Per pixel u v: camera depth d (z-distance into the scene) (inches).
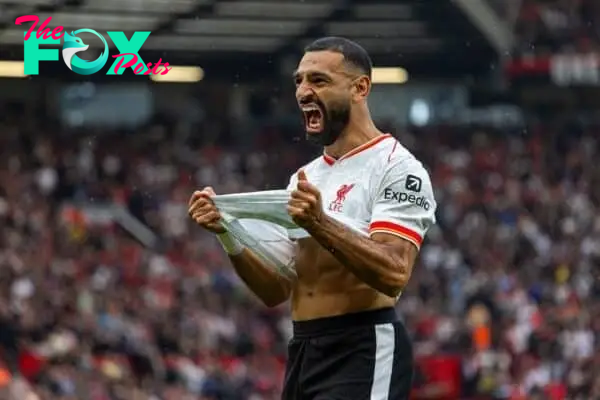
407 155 326.3
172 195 1648.6
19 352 946.1
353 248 305.1
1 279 1115.9
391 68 1815.9
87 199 1582.2
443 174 1855.3
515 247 1535.4
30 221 1365.7
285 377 336.5
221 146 1927.9
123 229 1504.7
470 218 1632.6
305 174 315.3
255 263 341.1
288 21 1619.1
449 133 2003.0
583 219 1667.1
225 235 333.7
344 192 326.3
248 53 1680.6
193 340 1124.5
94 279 1225.4
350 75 324.5
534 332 1208.2
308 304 329.4
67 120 2009.1
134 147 1792.6
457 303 1323.8
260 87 1868.8
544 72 1990.7
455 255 1489.9
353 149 328.2
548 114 2107.5
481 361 1103.6
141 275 1284.4
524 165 1914.4
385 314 326.3
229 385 1052.5
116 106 2038.6
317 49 325.7
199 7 1453.0
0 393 636.1
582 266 1473.9
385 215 319.0
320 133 327.0
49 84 1925.4
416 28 1691.7
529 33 2001.7
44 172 1596.9
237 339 1157.7
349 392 321.7
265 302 346.9
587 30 2014.0
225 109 2038.6
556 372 1139.9
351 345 323.9
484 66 1865.2
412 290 1338.6
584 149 1983.3
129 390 942.4
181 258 1395.2
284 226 325.4
